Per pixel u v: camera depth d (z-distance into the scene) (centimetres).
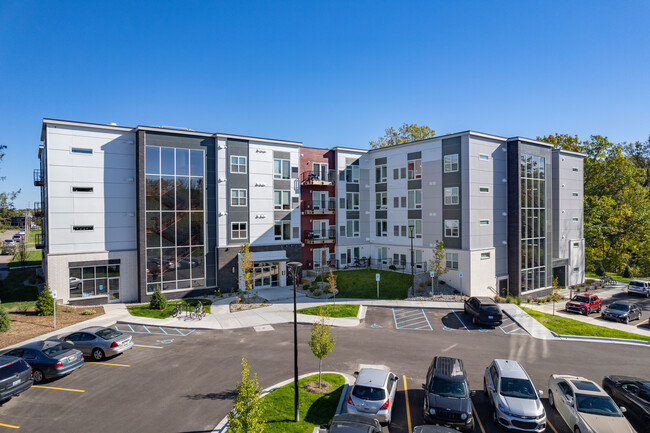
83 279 2770
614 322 2677
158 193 2959
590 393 1245
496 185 3438
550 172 3797
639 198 5500
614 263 5534
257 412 929
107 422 1239
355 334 2200
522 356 1886
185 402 1370
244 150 3328
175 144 3034
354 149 4228
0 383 1307
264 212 3422
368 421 1038
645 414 1227
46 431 1187
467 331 2288
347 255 4200
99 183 2842
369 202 4344
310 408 1309
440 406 1204
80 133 2783
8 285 3638
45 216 3138
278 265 3472
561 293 3828
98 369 1673
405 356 1856
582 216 4344
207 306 2797
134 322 2367
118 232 2908
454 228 3350
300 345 2000
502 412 1209
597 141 5516
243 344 2009
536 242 3638
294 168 3609
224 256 3206
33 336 2033
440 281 3425
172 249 3012
